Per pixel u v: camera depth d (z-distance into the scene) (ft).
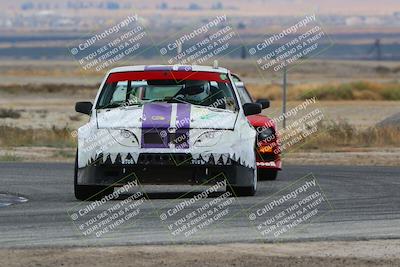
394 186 163.94
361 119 411.13
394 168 205.16
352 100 629.51
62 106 524.52
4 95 654.94
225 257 100.68
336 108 495.41
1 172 192.13
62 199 145.79
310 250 104.63
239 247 106.11
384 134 287.28
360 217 126.62
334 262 98.58
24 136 289.74
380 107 511.81
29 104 549.95
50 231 116.06
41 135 294.87
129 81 152.25
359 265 97.40
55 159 235.20
